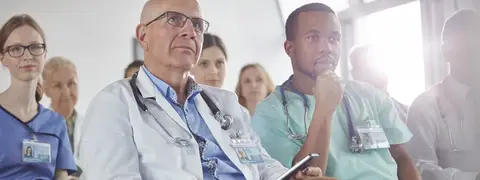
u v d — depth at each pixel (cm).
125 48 286
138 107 181
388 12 326
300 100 255
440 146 288
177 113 186
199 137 189
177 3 197
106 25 282
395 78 299
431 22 311
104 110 175
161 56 193
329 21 269
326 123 247
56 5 275
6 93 255
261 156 200
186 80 198
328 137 245
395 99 297
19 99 255
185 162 180
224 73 275
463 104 292
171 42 193
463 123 290
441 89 298
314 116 249
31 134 251
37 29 266
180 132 184
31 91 260
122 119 176
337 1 305
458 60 299
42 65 266
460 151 285
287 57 274
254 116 256
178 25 195
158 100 185
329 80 255
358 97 265
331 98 252
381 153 259
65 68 269
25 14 267
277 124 249
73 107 268
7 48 260
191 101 196
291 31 272
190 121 192
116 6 287
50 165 251
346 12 305
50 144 254
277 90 261
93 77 278
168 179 174
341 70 297
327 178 188
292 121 250
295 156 243
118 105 177
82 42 277
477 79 297
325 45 266
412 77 301
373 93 271
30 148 249
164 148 178
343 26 306
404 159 268
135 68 284
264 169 202
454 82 298
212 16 284
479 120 291
